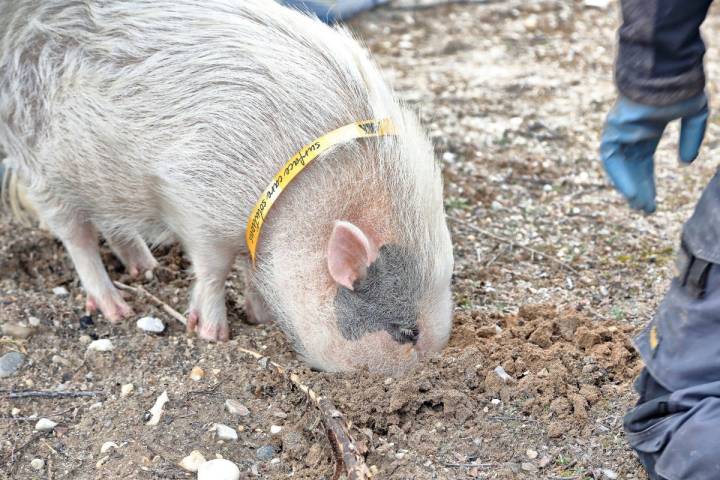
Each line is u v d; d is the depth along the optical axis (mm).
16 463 1832
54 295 2197
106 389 1960
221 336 2086
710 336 1621
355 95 1949
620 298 2232
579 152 2736
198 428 1869
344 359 1947
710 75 3105
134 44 1981
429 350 1951
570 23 3502
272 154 1938
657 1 1587
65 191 2104
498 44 3316
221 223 1981
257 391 1935
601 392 1896
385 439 1823
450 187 2576
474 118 2865
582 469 1766
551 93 3012
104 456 1831
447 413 1850
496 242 2400
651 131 1712
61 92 2025
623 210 2520
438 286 1941
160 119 1965
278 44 1961
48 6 2020
